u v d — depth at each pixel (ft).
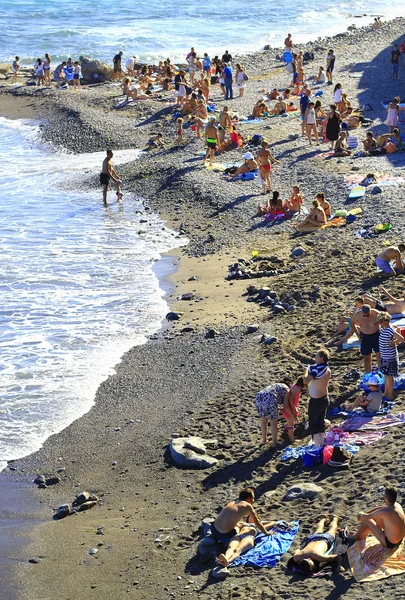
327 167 151.64
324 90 207.72
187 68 258.78
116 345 98.53
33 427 82.02
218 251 127.65
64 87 246.06
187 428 78.95
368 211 129.08
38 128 209.67
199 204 147.95
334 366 84.79
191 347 96.22
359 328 85.20
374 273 105.60
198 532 63.41
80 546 64.34
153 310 107.86
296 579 54.34
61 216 148.05
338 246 119.55
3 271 121.70
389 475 62.90
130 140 193.26
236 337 97.19
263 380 85.71
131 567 60.64
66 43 337.52
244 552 58.39
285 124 184.55
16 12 413.39
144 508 68.23
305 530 59.31
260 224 135.33
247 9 433.48
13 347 97.96
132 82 237.04
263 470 69.77
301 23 391.45
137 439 78.54
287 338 94.17
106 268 123.13
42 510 70.23
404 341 78.38
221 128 172.24
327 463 67.46
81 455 77.30
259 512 63.10
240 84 216.54
